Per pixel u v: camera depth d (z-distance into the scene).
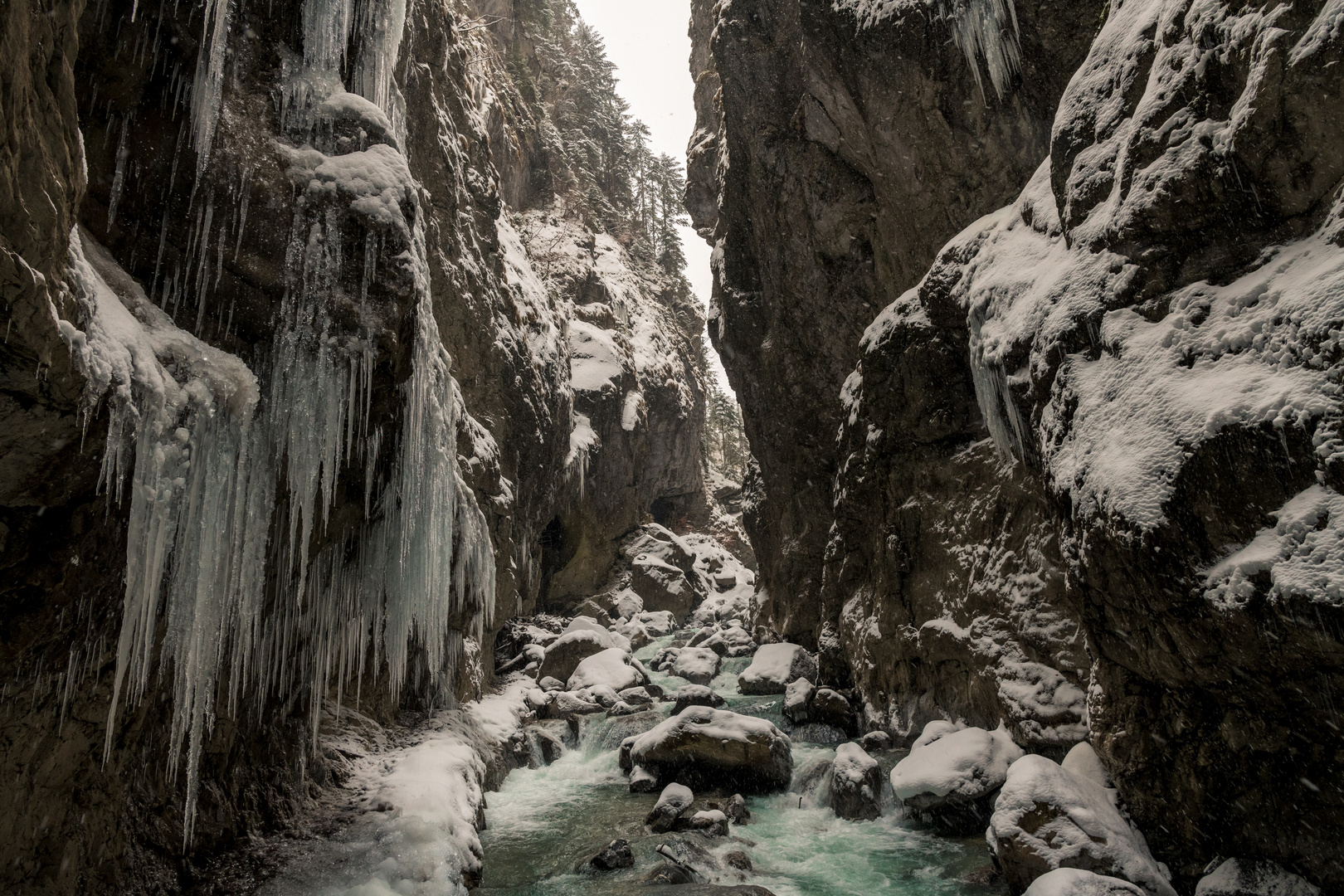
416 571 8.02
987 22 11.11
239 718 6.37
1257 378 5.08
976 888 6.68
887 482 12.08
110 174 4.73
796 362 16.41
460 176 17.88
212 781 6.18
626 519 30.50
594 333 32.12
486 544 12.58
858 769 9.13
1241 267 5.70
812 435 16.42
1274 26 5.21
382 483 7.22
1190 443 5.29
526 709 14.01
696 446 39.97
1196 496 5.22
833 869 7.45
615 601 26.81
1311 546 4.54
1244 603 4.84
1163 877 5.80
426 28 16.97
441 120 17.03
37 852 4.22
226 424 4.92
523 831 8.84
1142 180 6.26
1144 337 6.11
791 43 15.16
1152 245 6.24
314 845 6.45
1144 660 5.88
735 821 8.86
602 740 12.37
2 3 2.94
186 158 5.04
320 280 5.59
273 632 6.45
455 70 19.77
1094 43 7.77
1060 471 6.63
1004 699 8.71
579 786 10.74
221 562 5.02
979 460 10.34
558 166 39.38
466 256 17.56
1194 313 5.78
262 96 5.60
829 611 13.99
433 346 8.38
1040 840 6.07
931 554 11.02
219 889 5.64
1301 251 5.25
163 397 4.35
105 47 4.63
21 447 3.49
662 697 15.38
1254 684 5.04
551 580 25.56
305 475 5.52
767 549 18.67
